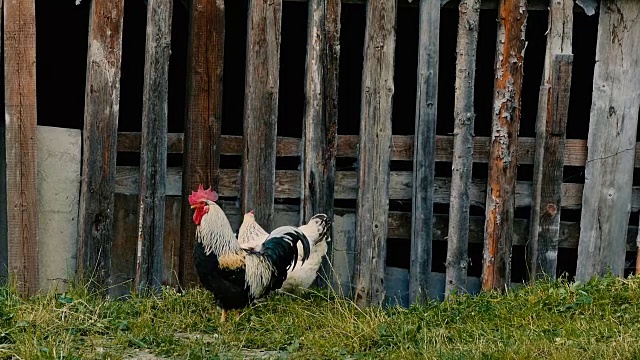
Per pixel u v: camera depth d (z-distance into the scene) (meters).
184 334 8.05
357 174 9.36
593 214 9.55
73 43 12.76
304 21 12.88
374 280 9.38
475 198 9.57
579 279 9.60
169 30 8.96
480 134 13.14
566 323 8.06
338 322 8.12
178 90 12.88
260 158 9.16
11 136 8.69
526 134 12.98
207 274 8.15
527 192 9.60
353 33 13.02
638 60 9.48
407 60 13.27
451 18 12.80
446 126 13.07
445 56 12.98
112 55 8.84
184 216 9.13
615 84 9.47
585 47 12.88
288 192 9.38
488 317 8.42
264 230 9.12
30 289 8.80
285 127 13.40
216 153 9.12
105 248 8.95
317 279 9.38
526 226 9.65
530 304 8.66
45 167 8.98
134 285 9.09
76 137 9.08
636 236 9.69
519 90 9.38
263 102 9.12
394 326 8.02
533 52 12.93
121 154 11.12
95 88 8.82
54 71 12.84
